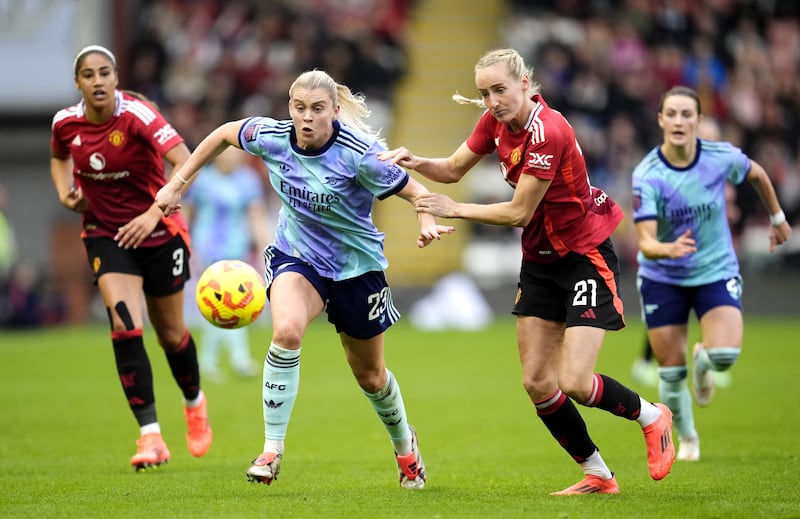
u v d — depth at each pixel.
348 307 22.28
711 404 39.78
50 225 87.19
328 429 35.12
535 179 21.39
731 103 89.31
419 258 88.62
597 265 22.22
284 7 94.06
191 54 91.88
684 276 28.62
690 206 28.45
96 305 82.44
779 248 78.81
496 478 25.34
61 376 50.38
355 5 95.00
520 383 47.38
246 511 20.14
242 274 23.31
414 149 94.12
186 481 24.59
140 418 26.84
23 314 76.75
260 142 22.14
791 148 87.81
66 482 24.52
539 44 93.44
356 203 22.00
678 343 28.64
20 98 87.06
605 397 21.97
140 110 26.66
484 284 81.81
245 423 36.34
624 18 93.38
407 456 23.33
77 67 26.14
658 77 90.06
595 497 22.00
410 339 68.94
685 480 24.62
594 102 88.62
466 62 97.19
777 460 27.88
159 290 27.73
